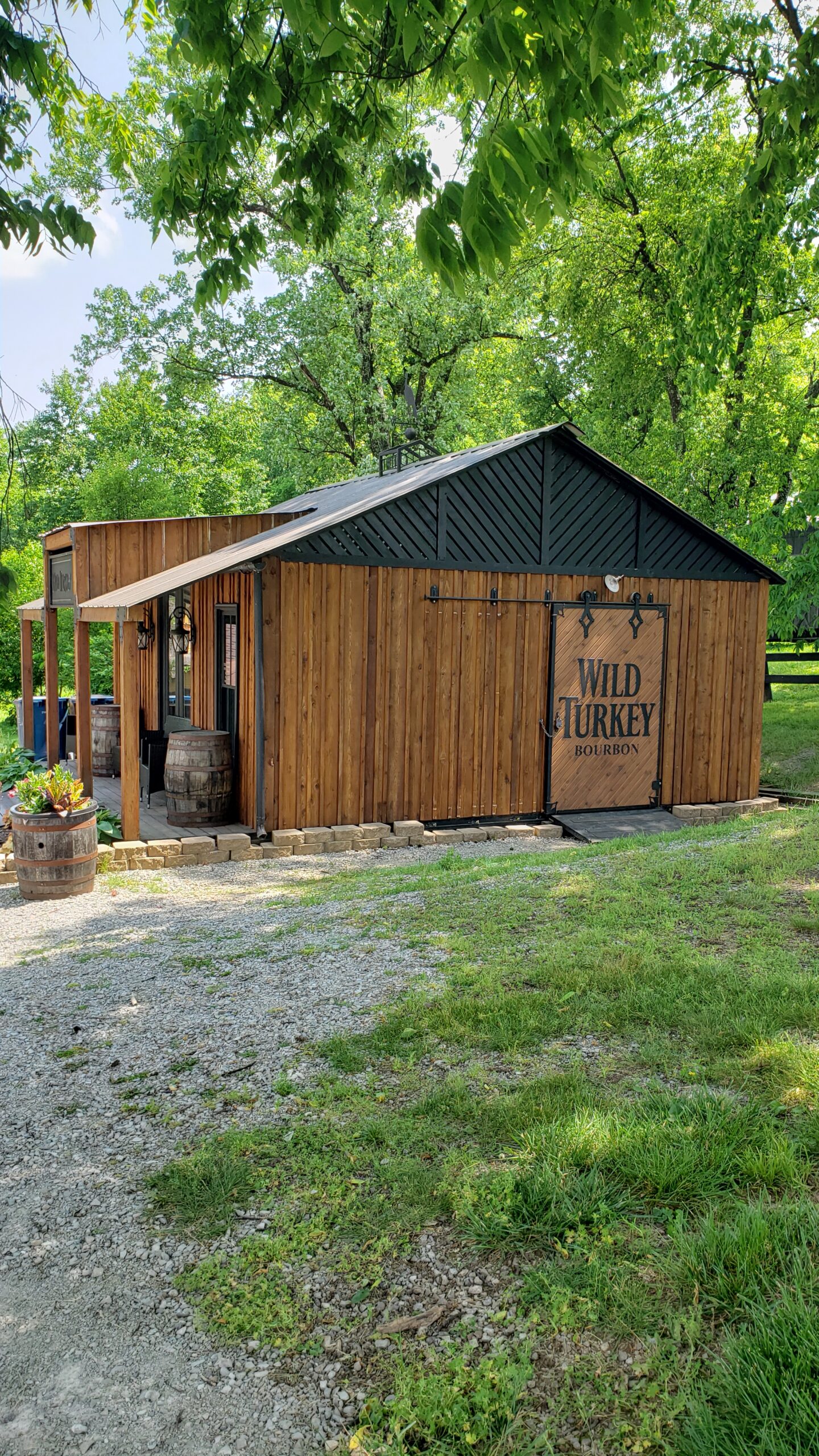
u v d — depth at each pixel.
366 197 24.78
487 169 3.77
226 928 7.33
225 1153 3.76
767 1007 4.43
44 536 15.60
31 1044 5.11
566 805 13.12
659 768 13.80
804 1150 3.27
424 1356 2.67
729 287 16.03
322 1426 2.51
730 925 5.84
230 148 6.10
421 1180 3.41
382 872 9.45
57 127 6.94
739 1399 2.33
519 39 3.54
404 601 11.83
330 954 6.16
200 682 14.41
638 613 13.45
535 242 22.50
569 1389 2.50
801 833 8.42
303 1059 4.55
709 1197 3.11
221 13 5.26
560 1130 3.52
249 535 15.14
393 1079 4.22
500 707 12.57
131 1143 3.96
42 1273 3.18
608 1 3.56
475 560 12.23
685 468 20.05
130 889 9.53
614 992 4.88
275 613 11.07
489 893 7.30
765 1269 2.73
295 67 5.67
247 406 38.69
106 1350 2.83
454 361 29.88
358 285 27.39
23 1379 2.74
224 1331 2.86
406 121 6.67
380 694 11.77
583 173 4.27
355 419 29.53
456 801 12.35
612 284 21.77
